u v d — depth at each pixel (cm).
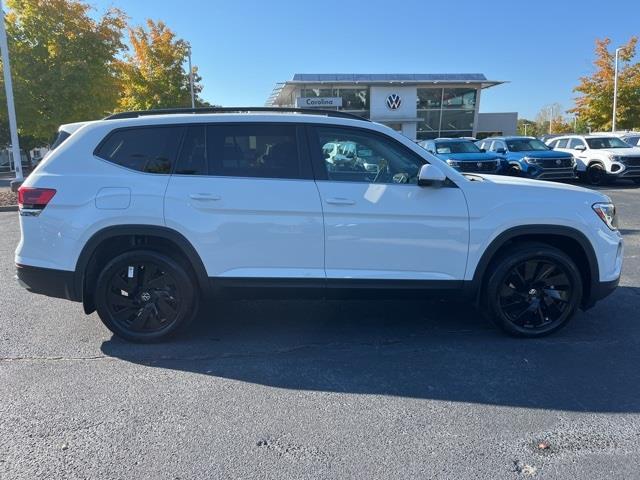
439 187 433
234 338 468
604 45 3291
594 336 467
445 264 440
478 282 446
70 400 355
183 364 414
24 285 438
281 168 436
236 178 431
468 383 380
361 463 285
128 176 431
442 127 4475
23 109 1659
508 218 437
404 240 434
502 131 5250
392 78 4284
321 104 4166
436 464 284
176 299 445
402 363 415
